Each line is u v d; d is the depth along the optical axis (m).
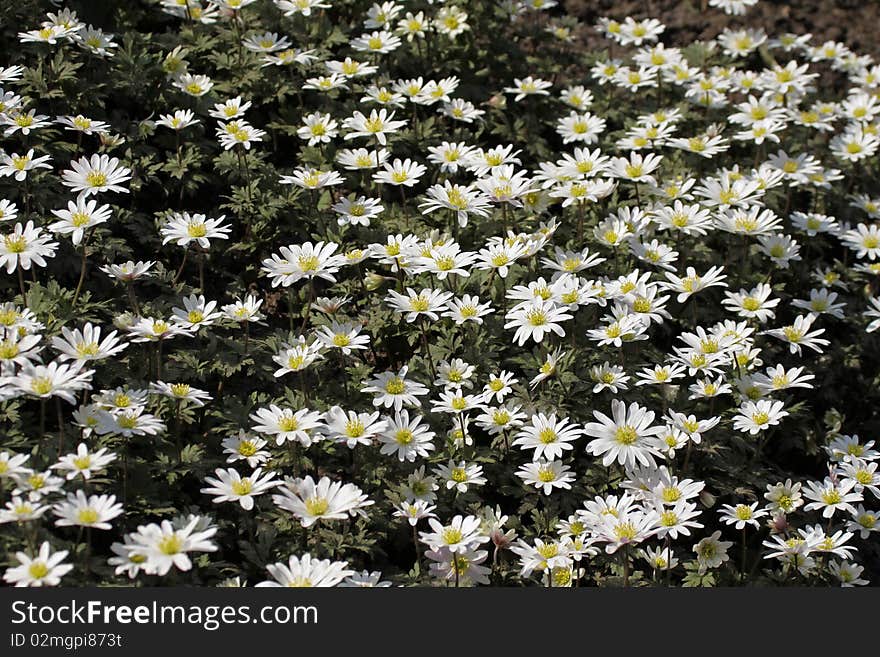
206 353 6.68
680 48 11.09
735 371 7.06
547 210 8.30
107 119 8.09
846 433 7.91
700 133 9.52
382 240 7.71
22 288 6.46
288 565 5.69
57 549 5.28
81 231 6.54
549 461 6.26
